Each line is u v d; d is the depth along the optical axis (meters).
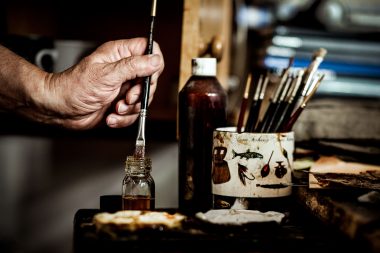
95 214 0.96
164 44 2.08
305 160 1.27
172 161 1.92
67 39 2.05
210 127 1.14
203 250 0.83
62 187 1.96
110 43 1.21
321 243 0.85
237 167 1.03
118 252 0.81
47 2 2.02
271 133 1.03
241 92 2.60
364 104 1.77
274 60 3.19
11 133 1.70
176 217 0.92
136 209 1.00
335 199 0.93
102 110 1.32
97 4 2.05
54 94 1.21
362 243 0.80
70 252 1.98
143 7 2.05
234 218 0.90
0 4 1.94
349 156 1.29
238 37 2.81
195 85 1.15
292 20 3.20
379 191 0.97
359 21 3.26
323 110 1.63
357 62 3.23
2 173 1.95
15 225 1.97
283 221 0.93
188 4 1.28
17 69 1.24
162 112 1.87
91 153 1.95
